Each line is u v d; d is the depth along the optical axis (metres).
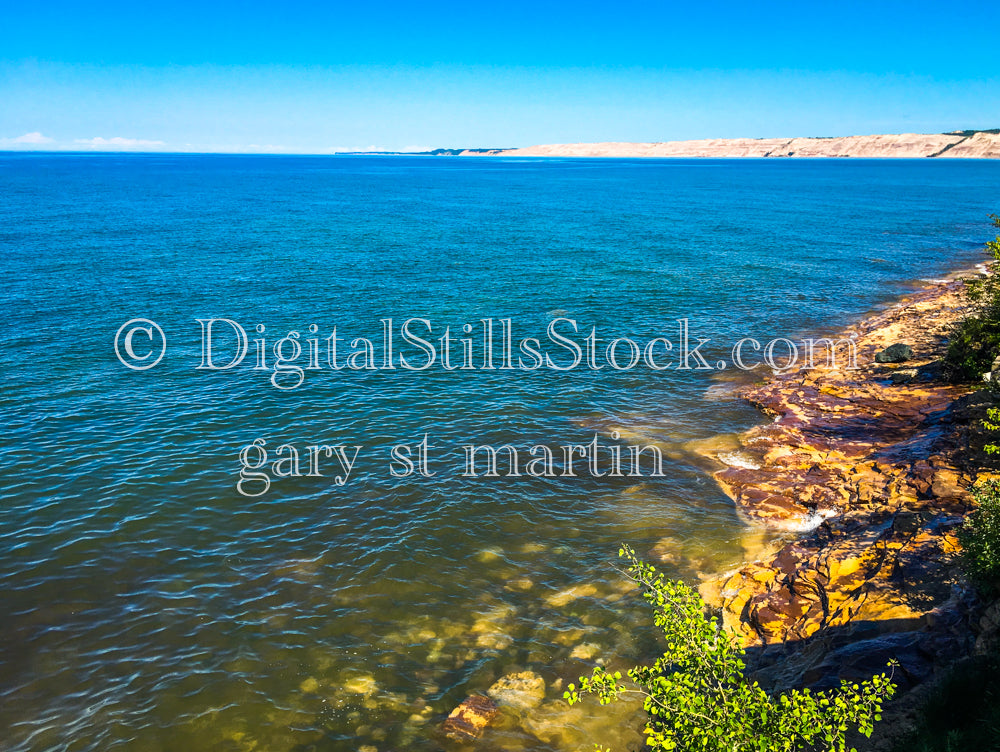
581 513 20.97
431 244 70.56
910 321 39.41
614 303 46.41
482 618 16.36
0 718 13.34
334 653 15.20
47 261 55.81
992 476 18.20
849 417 26.33
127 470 22.77
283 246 67.69
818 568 16.52
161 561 18.31
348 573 17.95
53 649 15.15
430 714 13.55
